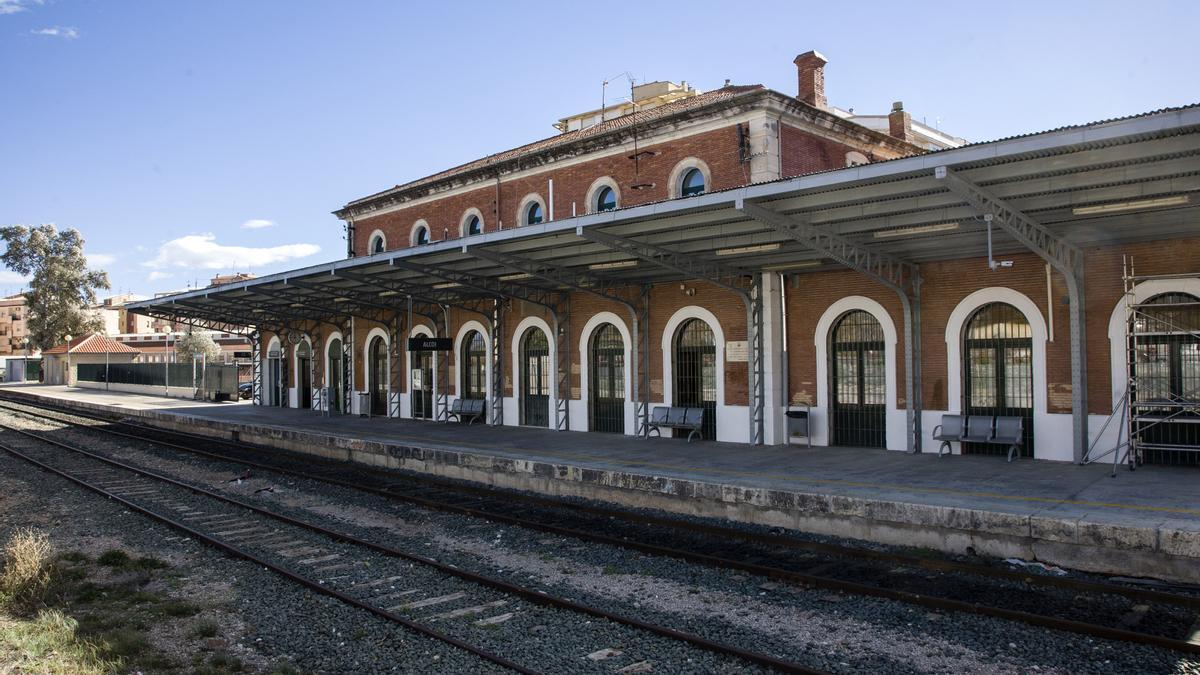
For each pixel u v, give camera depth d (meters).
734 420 16.47
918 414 14.23
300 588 8.38
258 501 13.59
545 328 20.30
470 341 23.03
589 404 19.38
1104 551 8.25
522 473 14.30
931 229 11.48
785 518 10.72
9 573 8.27
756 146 15.73
